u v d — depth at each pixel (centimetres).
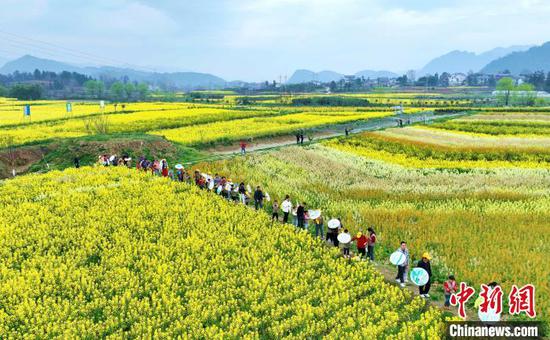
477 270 2259
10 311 1878
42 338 1744
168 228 2723
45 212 2911
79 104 12425
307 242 2608
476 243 2628
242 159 4900
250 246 2548
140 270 2275
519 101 15988
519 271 2267
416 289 2181
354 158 5425
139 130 6988
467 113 10638
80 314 1909
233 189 3450
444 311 1973
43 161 4959
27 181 3775
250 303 2038
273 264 2342
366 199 3769
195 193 3462
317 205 3500
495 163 5222
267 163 4809
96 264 2280
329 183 4262
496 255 2436
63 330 1772
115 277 2156
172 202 3219
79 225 2753
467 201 3625
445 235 2719
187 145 5831
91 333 1770
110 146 4956
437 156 5600
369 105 14450
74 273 2155
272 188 3834
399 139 6512
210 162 4725
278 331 1820
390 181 4428
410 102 15875
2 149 5069
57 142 5459
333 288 2142
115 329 1828
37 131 6297
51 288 2039
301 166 4853
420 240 2645
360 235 2425
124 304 1952
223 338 1784
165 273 2211
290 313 1973
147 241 2564
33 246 2452
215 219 2939
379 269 2389
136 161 4869
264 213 3097
